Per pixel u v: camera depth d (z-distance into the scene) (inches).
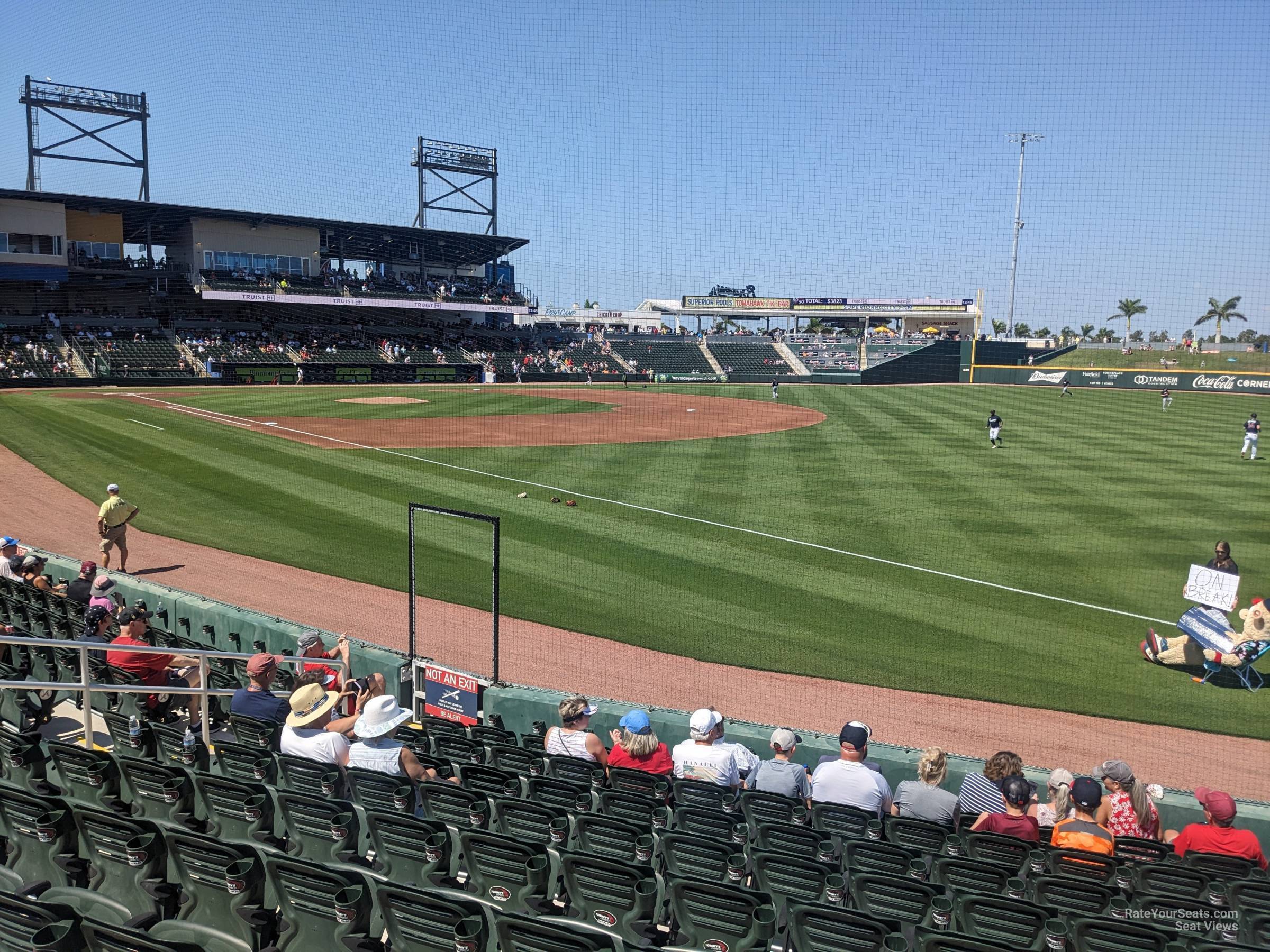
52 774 273.1
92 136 2518.5
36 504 888.9
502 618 600.1
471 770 275.3
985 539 826.2
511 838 196.5
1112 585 697.0
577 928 161.5
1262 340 2536.9
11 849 214.7
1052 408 2078.0
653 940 192.2
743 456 1306.6
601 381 2992.1
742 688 501.7
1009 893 211.0
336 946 174.2
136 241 2694.4
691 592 660.7
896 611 630.5
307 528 822.5
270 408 1769.2
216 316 2613.2
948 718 471.2
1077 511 946.1
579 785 273.9
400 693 419.5
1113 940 177.2
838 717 468.8
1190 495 1040.2
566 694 390.3
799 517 905.5
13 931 151.1
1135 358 2664.9
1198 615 529.3
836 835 237.5
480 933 166.4
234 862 177.9
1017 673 529.7
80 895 183.5
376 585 661.3
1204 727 467.8
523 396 2304.4
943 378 2992.1
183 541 771.4
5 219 2206.0
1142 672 536.1
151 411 1606.8
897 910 198.8
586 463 1222.3
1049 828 293.3
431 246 3026.6
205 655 320.8
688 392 2529.5
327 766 253.6
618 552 764.6
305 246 2731.3
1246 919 201.3
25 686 271.4
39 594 462.6
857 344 3284.9
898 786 325.1
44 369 2108.8
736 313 3836.1
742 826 240.2
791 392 2586.1
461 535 810.2
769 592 664.4
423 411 1829.5
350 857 214.5
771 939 186.5
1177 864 248.4
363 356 2657.5
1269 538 845.2
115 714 308.8
